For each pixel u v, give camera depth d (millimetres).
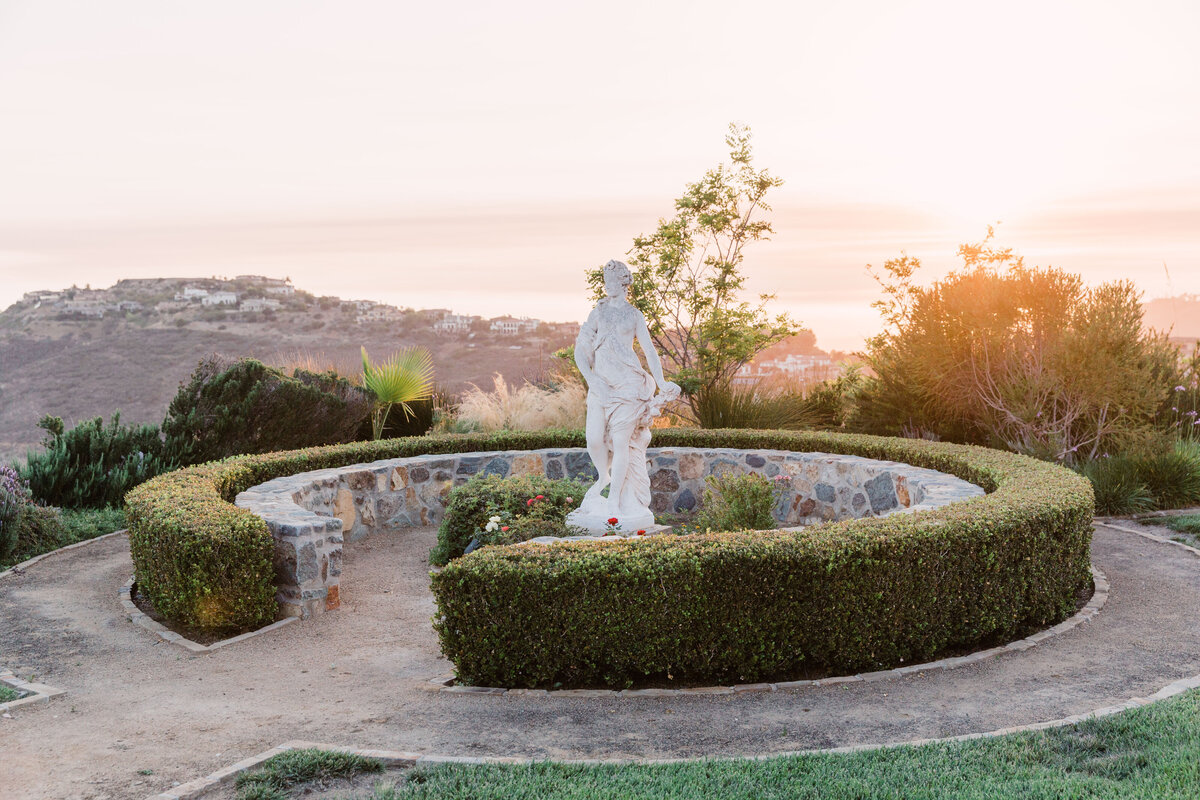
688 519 10977
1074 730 4629
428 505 11055
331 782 4242
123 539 10289
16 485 10188
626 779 4117
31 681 5898
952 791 3904
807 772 4172
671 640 5613
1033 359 13367
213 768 4477
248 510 7535
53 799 4137
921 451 10594
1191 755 4113
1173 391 13883
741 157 16531
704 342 16156
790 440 11945
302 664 6207
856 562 5742
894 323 15172
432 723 5062
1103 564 8430
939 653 6199
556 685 5648
